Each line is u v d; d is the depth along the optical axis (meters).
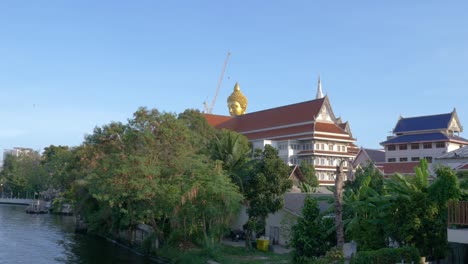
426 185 27.89
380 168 75.69
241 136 71.12
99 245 52.62
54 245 51.75
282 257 37.44
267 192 40.34
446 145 87.81
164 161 43.50
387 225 28.64
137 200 43.16
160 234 44.38
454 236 23.30
